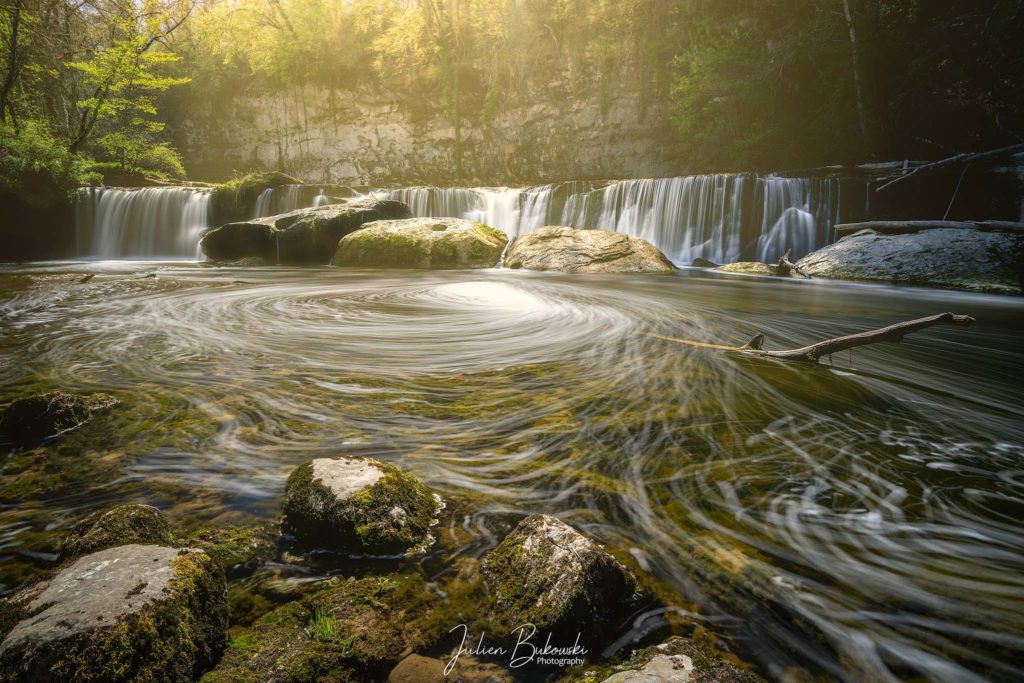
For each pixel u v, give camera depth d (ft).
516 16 75.00
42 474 7.41
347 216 44.11
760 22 58.08
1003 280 30.07
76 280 28.50
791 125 57.00
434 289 26.61
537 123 77.56
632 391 11.46
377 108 87.45
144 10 59.93
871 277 33.19
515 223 53.26
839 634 4.82
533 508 6.77
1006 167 36.52
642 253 37.60
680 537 6.18
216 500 6.80
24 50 56.08
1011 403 11.39
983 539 6.23
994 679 4.34
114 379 11.78
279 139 91.15
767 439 9.02
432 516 6.53
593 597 5.02
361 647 4.71
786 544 6.08
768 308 22.98
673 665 4.29
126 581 4.46
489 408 10.28
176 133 92.17
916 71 46.16
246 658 4.49
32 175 50.52
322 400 10.55
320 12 84.48
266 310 20.72
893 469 7.98
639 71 68.44
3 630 4.00
